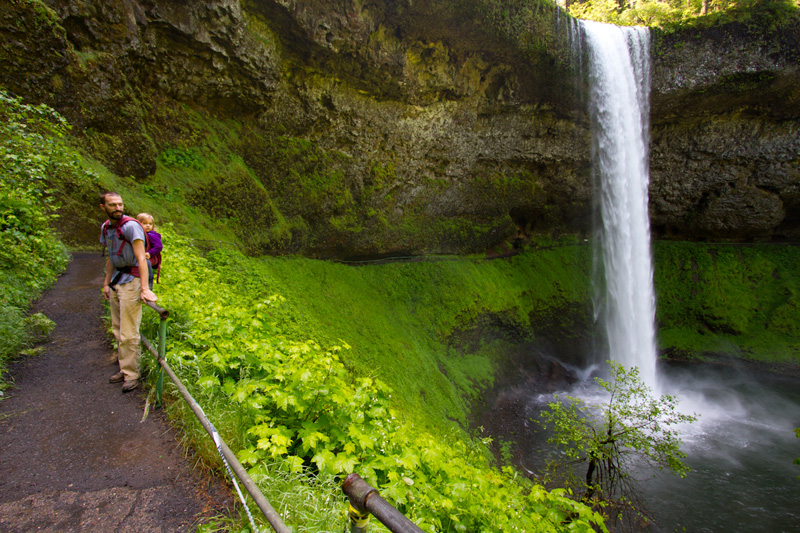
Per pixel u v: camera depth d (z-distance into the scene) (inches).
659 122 922.7
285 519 99.0
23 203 275.7
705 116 911.7
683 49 804.0
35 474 114.6
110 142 396.2
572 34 712.4
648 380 936.9
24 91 333.4
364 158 681.6
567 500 172.9
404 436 161.8
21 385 159.9
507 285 912.3
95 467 119.9
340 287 650.8
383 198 728.3
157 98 468.8
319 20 516.4
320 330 475.8
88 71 376.5
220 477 120.6
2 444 125.5
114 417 144.3
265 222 560.4
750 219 1037.8
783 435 692.1
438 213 820.6
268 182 581.9
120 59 405.1
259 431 123.3
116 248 157.1
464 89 709.9
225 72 500.7
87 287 280.7
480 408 672.4
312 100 589.6
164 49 451.5
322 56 555.2
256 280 452.1
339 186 657.0
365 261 748.6
